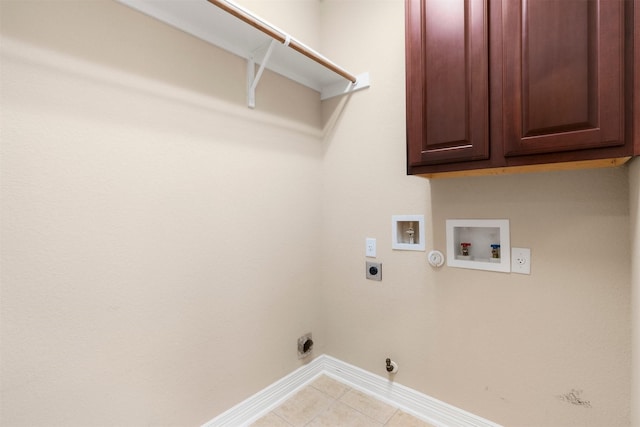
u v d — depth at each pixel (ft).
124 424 3.71
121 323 3.67
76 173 3.32
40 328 3.11
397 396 5.48
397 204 5.44
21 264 2.99
